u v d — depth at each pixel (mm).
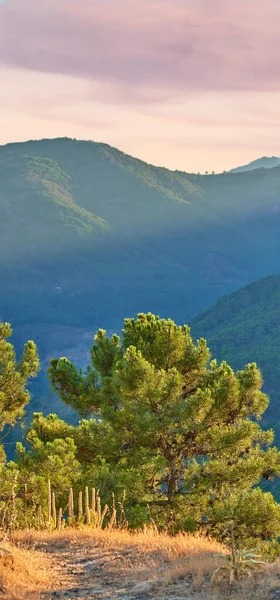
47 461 17047
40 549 10695
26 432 19719
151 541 10703
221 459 19344
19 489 16234
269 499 17969
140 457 18359
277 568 8297
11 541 11039
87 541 10969
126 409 18484
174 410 18062
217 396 18812
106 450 19281
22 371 19266
